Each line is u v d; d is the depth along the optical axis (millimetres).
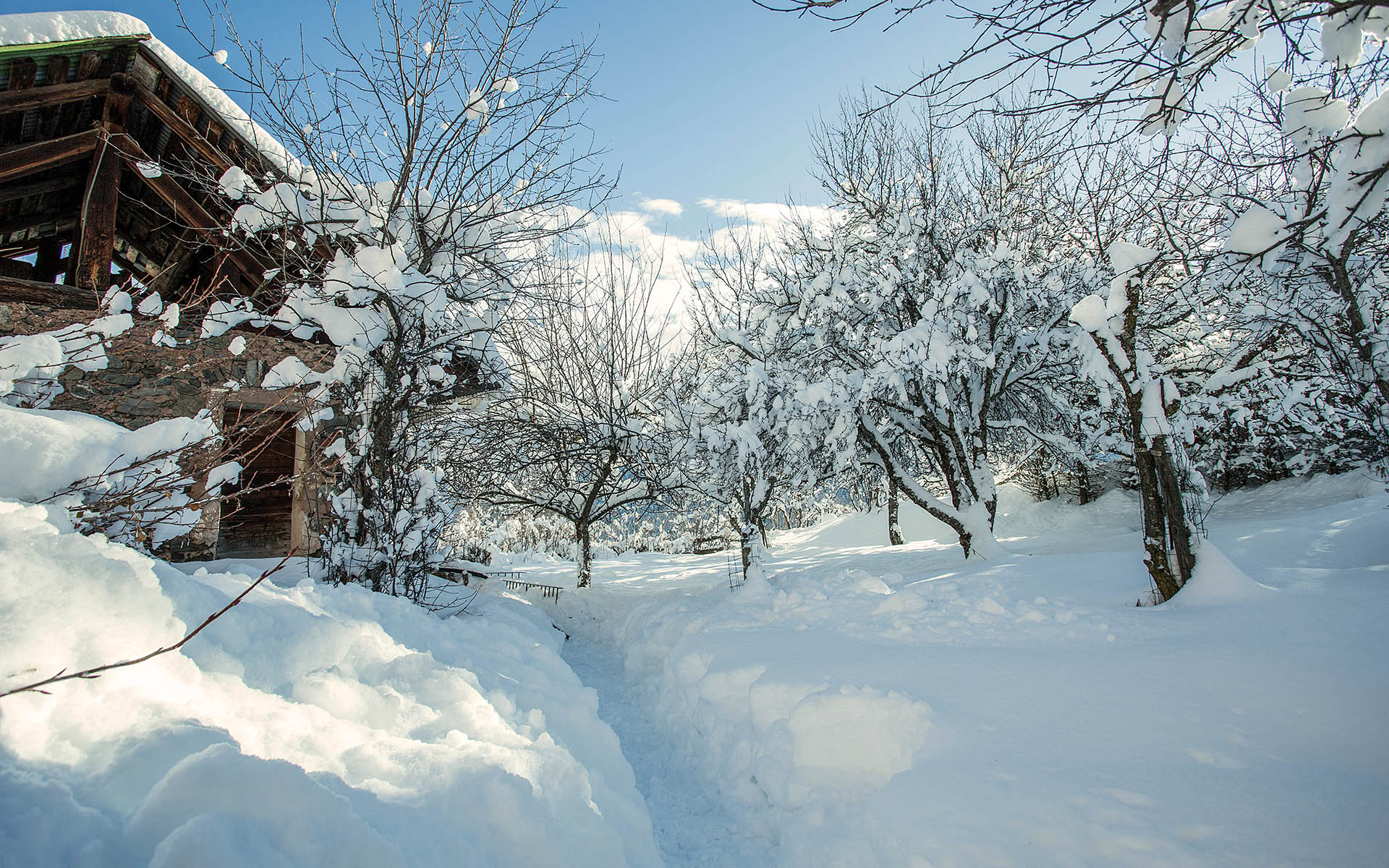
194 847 1319
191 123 8062
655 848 3037
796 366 12109
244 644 2680
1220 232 7902
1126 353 5484
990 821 2494
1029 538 14320
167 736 1689
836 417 11602
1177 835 2268
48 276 10195
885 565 12883
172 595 2467
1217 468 15742
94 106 7883
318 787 1634
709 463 12391
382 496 6273
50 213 9180
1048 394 12586
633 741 5105
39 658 1685
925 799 2688
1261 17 3092
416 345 6555
